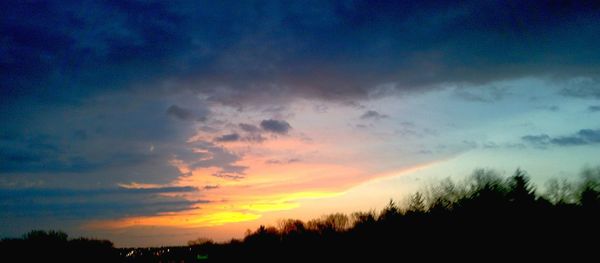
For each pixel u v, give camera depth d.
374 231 40.94
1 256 64.31
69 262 71.94
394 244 36.88
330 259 47.84
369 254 39.84
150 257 108.31
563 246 24.84
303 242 58.59
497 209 29.11
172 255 109.19
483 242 28.20
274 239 70.62
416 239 34.56
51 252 68.94
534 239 26.08
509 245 26.77
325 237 53.56
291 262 55.25
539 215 27.30
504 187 30.64
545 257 25.09
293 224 65.00
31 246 67.25
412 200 37.66
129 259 99.25
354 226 47.88
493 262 27.27
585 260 23.73
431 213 34.88
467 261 28.80
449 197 34.62
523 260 25.88
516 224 27.52
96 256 79.25
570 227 25.62
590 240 24.44
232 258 77.44
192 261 88.12
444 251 30.86
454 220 31.73
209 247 101.19
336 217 55.12
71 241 74.25
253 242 72.81
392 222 38.53
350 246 45.09
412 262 33.69
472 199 31.52
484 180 32.31
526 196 28.92
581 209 26.80
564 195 29.05
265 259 64.38
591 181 28.12
